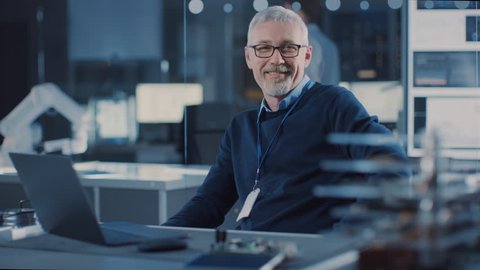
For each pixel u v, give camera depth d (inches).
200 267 63.2
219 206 105.4
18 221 91.0
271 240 73.7
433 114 136.2
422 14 136.8
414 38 137.3
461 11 135.4
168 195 141.3
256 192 95.2
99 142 306.0
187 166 159.8
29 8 334.0
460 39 135.5
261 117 104.3
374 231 52.6
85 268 66.3
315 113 99.9
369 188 54.4
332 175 97.0
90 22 376.5
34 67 335.0
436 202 52.6
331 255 66.2
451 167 58.8
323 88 102.0
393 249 55.6
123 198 144.9
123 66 391.5
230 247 68.1
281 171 99.9
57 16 349.4
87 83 374.0
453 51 135.6
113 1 384.8
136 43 394.0
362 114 96.9
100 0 378.3
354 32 328.8
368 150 90.6
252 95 382.9
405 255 55.1
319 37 170.1
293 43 102.5
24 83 328.5
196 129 159.0
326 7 320.8
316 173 98.0
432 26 136.4
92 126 306.5
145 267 65.4
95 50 384.2
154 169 160.6
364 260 57.1
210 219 104.3
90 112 309.1
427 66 136.5
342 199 96.1
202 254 66.7
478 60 134.7
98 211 146.9
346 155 96.7
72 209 74.8
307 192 97.5
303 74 104.2
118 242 75.3
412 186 54.8
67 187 73.2
